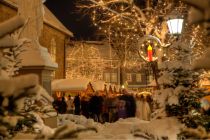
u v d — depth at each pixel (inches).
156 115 323.9
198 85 318.7
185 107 305.6
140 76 2470.5
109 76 2215.8
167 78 319.3
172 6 835.4
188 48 333.1
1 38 152.0
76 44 1812.3
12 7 900.6
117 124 378.3
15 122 151.9
